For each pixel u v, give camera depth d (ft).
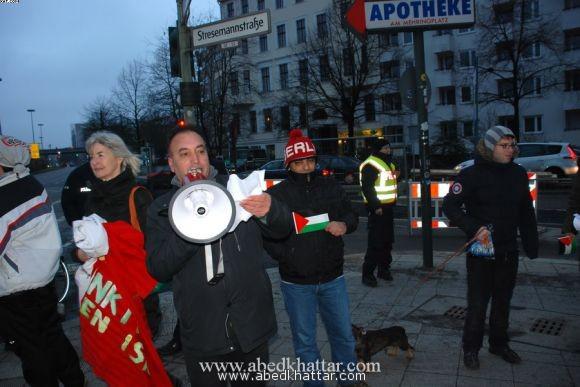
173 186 8.11
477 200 11.72
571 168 57.98
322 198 10.31
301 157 10.15
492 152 11.50
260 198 7.32
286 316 16.24
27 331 9.99
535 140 120.47
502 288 11.94
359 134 138.31
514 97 107.65
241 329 7.50
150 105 124.36
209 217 6.82
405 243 29.50
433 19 19.12
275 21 161.99
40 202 9.95
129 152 10.88
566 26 113.39
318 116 126.11
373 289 18.54
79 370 10.89
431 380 11.31
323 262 10.10
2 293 9.61
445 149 96.22
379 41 114.62
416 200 31.78
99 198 10.52
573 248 12.60
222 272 7.38
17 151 9.87
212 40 21.85
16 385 12.23
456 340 13.48
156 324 12.78
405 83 20.26
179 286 7.59
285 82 162.20
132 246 8.94
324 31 118.21
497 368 11.76
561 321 14.60
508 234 11.58
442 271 20.56
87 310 8.86
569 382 10.96
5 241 9.41
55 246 10.03
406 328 14.47
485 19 114.21
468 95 128.98
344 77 118.83
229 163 77.66
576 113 118.62
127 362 8.80
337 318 10.35
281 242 9.98
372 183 18.35
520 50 105.81
